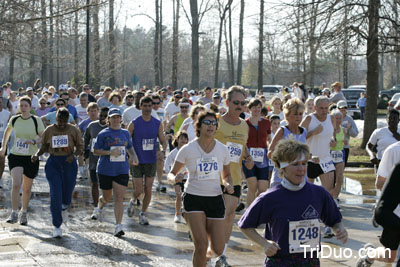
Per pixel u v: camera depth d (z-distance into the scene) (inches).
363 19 761.0
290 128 335.9
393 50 799.7
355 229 393.1
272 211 188.4
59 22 530.0
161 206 470.3
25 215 395.9
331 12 761.0
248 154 322.0
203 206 260.2
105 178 366.9
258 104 367.9
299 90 1031.0
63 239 355.6
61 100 597.6
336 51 804.6
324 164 377.1
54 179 364.5
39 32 585.9
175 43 1755.7
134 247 337.4
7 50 557.6
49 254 320.5
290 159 186.2
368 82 820.6
